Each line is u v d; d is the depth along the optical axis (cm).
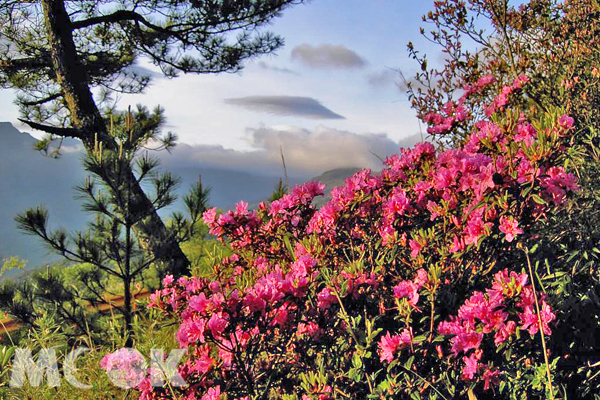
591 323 176
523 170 187
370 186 255
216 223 284
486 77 381
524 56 388
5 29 938
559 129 187
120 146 496
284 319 198
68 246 487
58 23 781
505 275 180
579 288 204
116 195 491
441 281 196
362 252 234
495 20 414
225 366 203
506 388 176
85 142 788
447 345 186
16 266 504
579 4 382
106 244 496
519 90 337
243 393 200
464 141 329
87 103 787
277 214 286
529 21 405
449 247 204
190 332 180
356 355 176
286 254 279
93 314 474
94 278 510
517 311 171
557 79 351
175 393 206
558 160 190
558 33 388
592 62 352
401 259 223
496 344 170
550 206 204
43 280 469
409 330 175
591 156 280
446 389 175
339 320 198
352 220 246
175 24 998
